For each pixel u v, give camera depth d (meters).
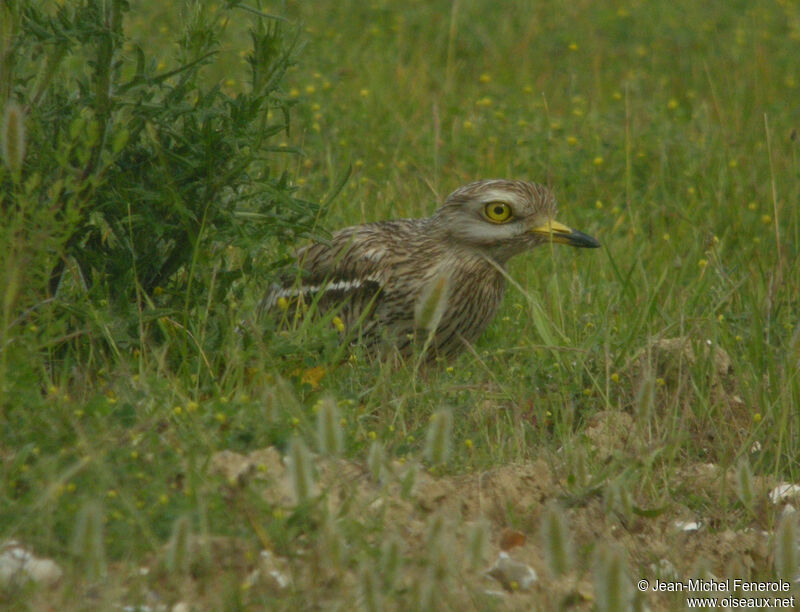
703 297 13.29
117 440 8.35
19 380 8.60
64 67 10.99
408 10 25.00
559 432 10.23
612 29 25.41
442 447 7.63
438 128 17.31
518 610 7.82
